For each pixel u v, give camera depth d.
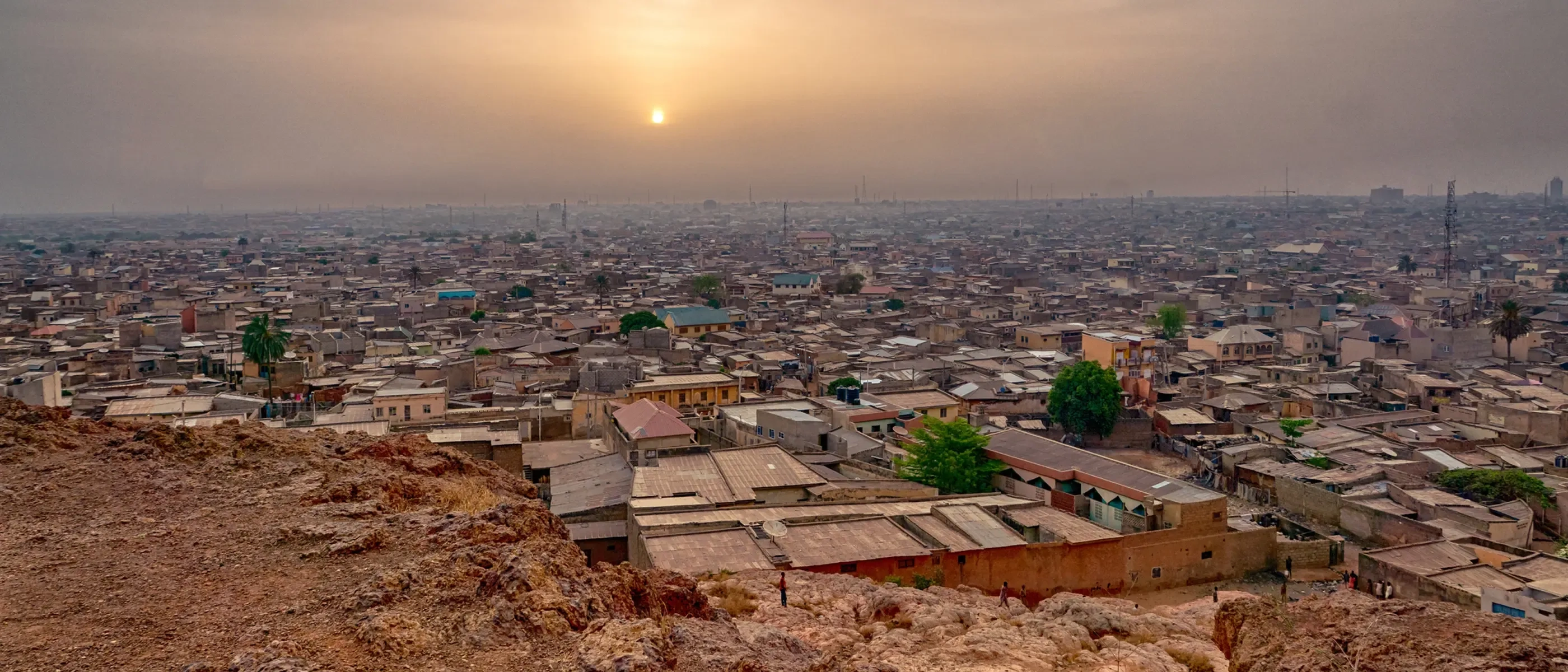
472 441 67.19
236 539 22.33
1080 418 94.62
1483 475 68.94
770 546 46.41
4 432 29.22
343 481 27.05
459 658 17.34
